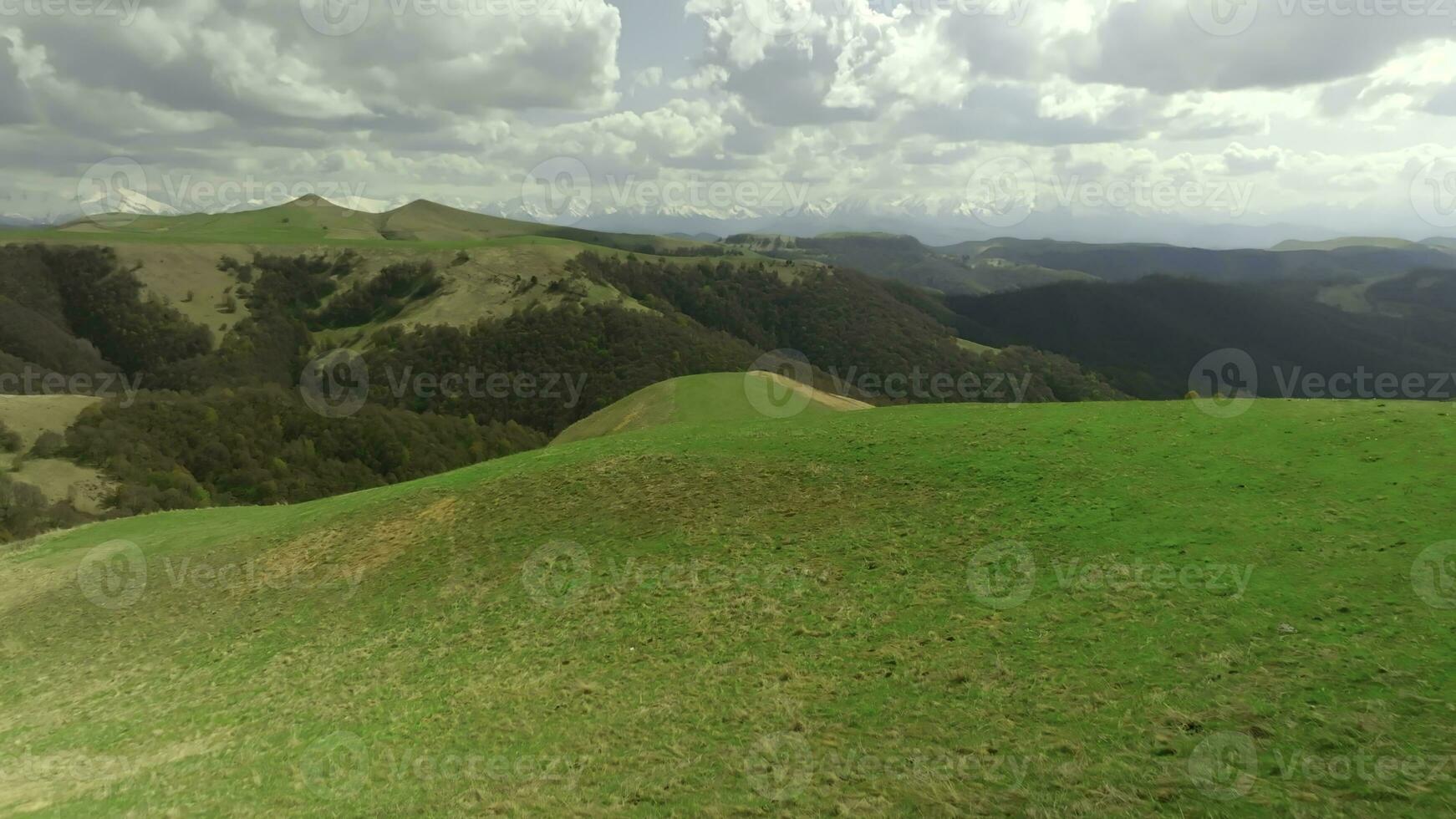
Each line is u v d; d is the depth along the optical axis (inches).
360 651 810.8
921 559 749.3
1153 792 408.2
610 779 503.2
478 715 631.2
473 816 480.7
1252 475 784.9
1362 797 382.6
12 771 677.3
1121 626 577.0
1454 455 745.0
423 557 1002.7
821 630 665.0
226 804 552.4
